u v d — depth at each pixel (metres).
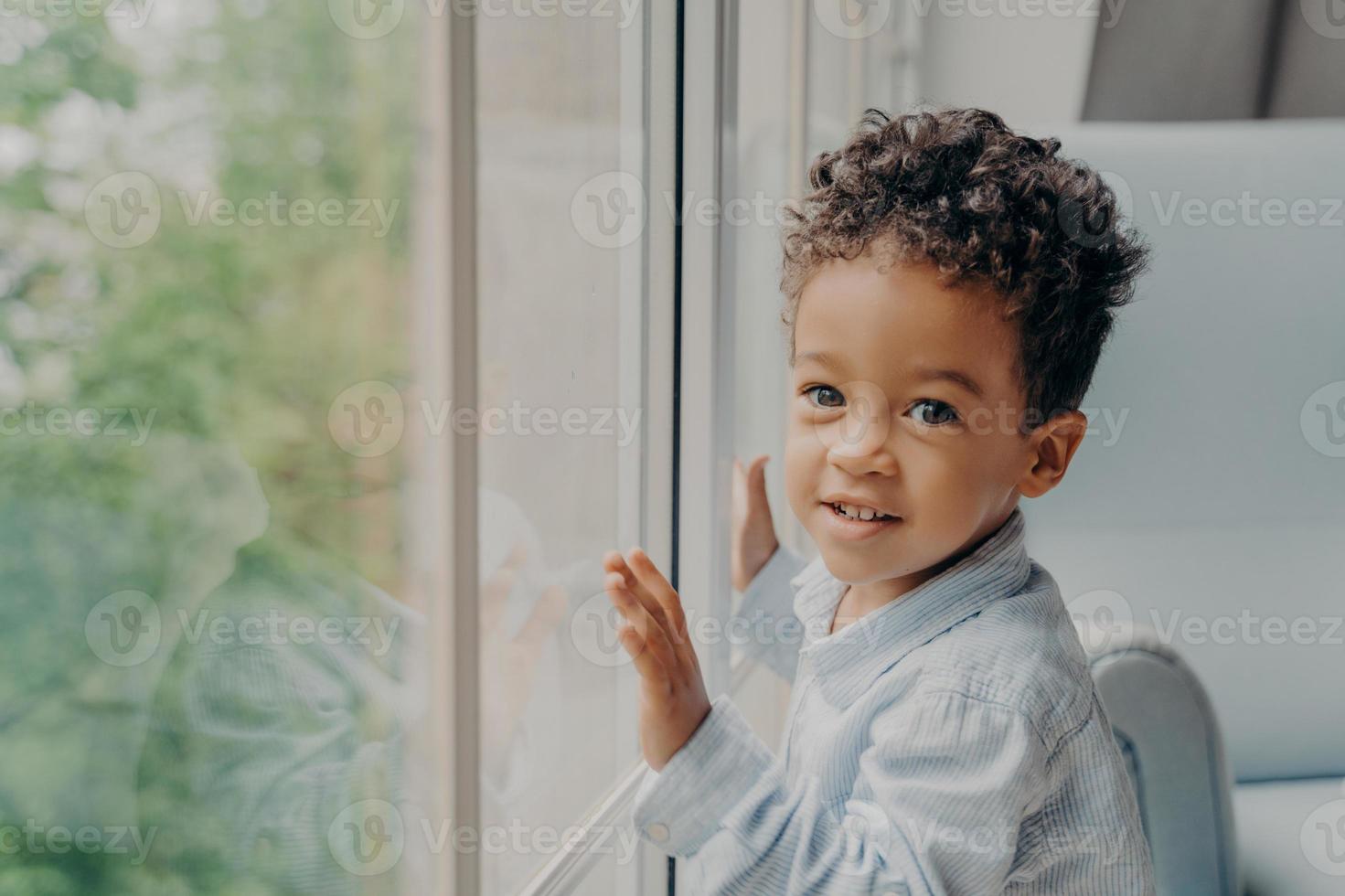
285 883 0.42
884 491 0.65
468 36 0.47
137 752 0.36
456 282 0.47
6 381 0.31
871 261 0.64
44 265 0.32
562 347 0.63
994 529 0.73
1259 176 1.25
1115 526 1.25
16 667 0.32
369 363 0.45
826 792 0.70
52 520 0.33
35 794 0.33
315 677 0.43
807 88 1.22
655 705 0.62
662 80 0.75
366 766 0.46
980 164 0.67
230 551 0.39
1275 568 1.24
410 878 0.49
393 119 0.46
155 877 0.36
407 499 0.48
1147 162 1.25
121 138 0.34
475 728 0.50
